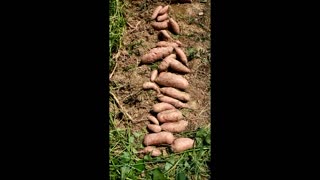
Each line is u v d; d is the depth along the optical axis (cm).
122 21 241
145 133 196
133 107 207
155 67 222
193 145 186
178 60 221
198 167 178
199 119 200
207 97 210
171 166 179
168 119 197
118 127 200
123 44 235
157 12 244
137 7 253
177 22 243
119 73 222
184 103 207
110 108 206
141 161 181
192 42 233
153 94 211
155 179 172
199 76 218
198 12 248
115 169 178
